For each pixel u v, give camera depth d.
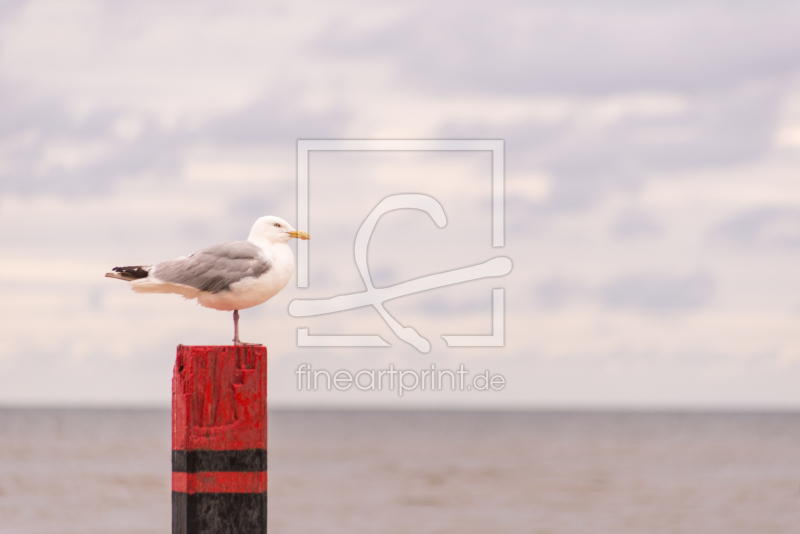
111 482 33.28
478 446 63.69
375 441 72.00
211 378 4.82
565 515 26.80
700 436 81.38
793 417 179.75
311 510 27.38
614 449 59.12
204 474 4.79
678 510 27.91
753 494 31.91
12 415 161.25
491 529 24.14
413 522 25.20
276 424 136.38
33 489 31.06
